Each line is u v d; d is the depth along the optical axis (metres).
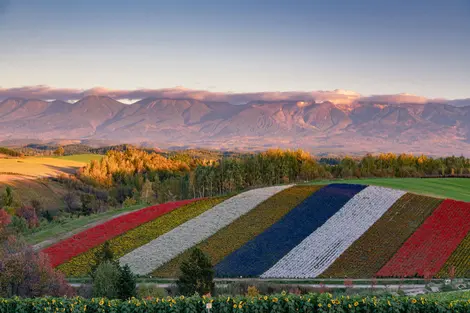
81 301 26.80
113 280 40.59
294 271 53.25
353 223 66.69
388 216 68.12
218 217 73.62
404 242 59.66
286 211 73.25
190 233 67.69
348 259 55.94
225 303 26.02
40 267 39.69
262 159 132.38
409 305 25.06
